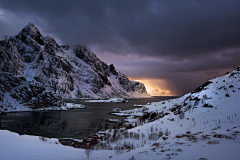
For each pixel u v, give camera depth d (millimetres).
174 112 62688
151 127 49688
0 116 132000
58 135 73625
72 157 23969
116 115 148375
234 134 20516
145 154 16859
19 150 26438
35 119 120938
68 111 185125
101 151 29953
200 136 22547
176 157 13922
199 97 59656
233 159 11977
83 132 79938
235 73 67938
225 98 52969
